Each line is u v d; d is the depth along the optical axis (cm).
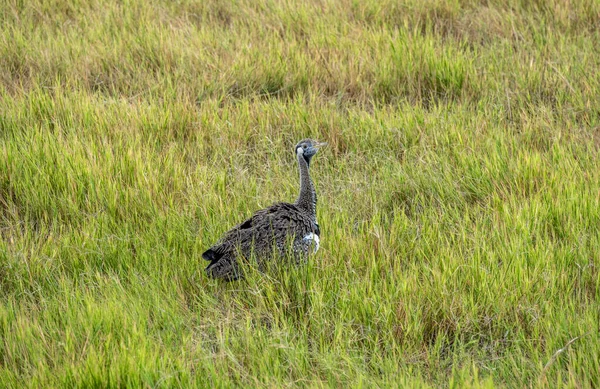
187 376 1134
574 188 1608
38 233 1574
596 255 1419
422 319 1302
